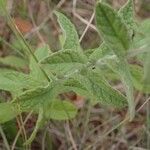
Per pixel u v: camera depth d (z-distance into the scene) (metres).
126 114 0.58
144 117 0.63
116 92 0.35
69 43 0.37
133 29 0.34
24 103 0.37
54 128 0.62
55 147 0.62
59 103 0.48
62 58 0.34
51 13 0.67
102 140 0.62
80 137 0.62
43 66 0.34
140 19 0.69
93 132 0.63
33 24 0.68
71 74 0.34
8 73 0.41
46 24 0.71
